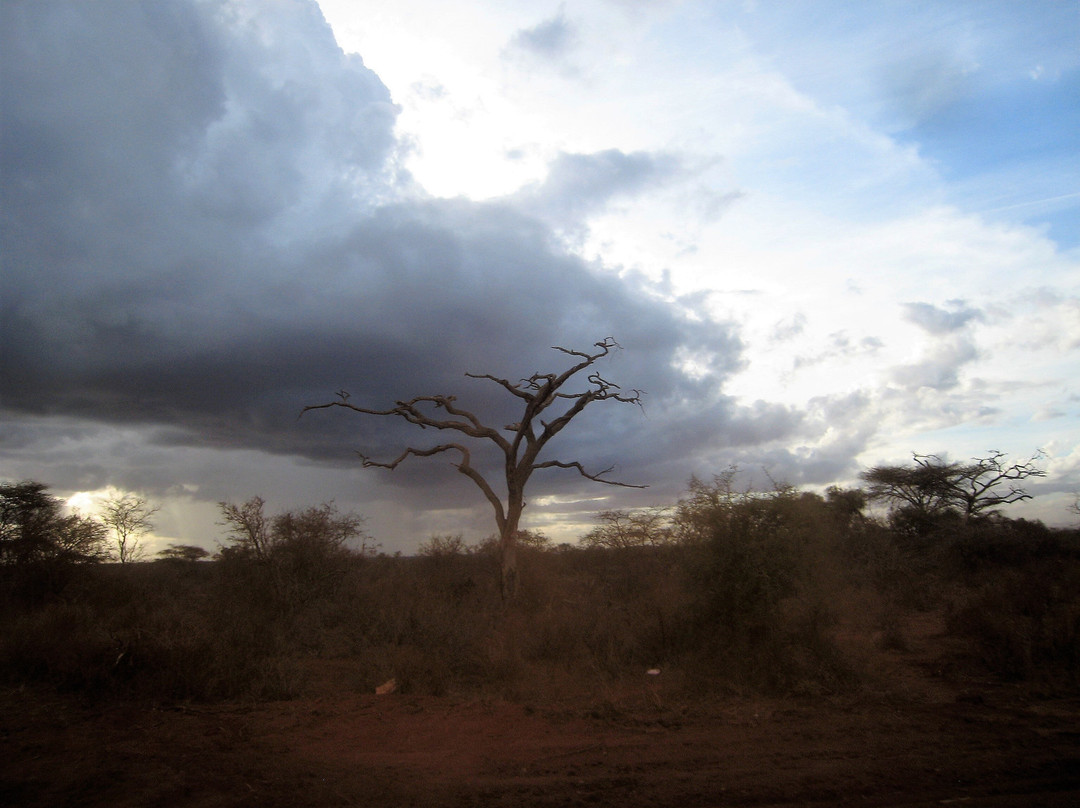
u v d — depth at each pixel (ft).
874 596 62.80
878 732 26.20
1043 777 21.13
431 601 51.34
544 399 79.46
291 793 20.61
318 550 63.21
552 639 43.06
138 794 19.95
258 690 33.78
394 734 27.43
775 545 37.01
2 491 64.90
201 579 85.10
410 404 83.82
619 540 73.97
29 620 40.70
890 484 139.33
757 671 34.47
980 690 32.42
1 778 21.12
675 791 20.42
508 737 26.91
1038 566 73.82
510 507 78.43
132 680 32.81
